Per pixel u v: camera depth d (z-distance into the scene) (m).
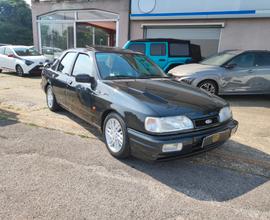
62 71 5.05
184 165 3.43
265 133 4.80
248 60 7.53
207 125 3.15
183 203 2.62
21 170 3.14
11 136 4.21
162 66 9.01
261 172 3.31
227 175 3.21
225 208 2.57
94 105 3.82
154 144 2.84
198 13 10.97
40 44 16.73
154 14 11.95
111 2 13.05
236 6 10.34
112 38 17.72
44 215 2.35
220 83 7.34
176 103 3.14
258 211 2.54
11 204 2.49
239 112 6.30
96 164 3.36
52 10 15.51
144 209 2.50
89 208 2.48
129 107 3.15
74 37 15.24
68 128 4.67
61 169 3.20
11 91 8.06
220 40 11.02
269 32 10.12
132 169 3.27
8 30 40.53
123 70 4.17
